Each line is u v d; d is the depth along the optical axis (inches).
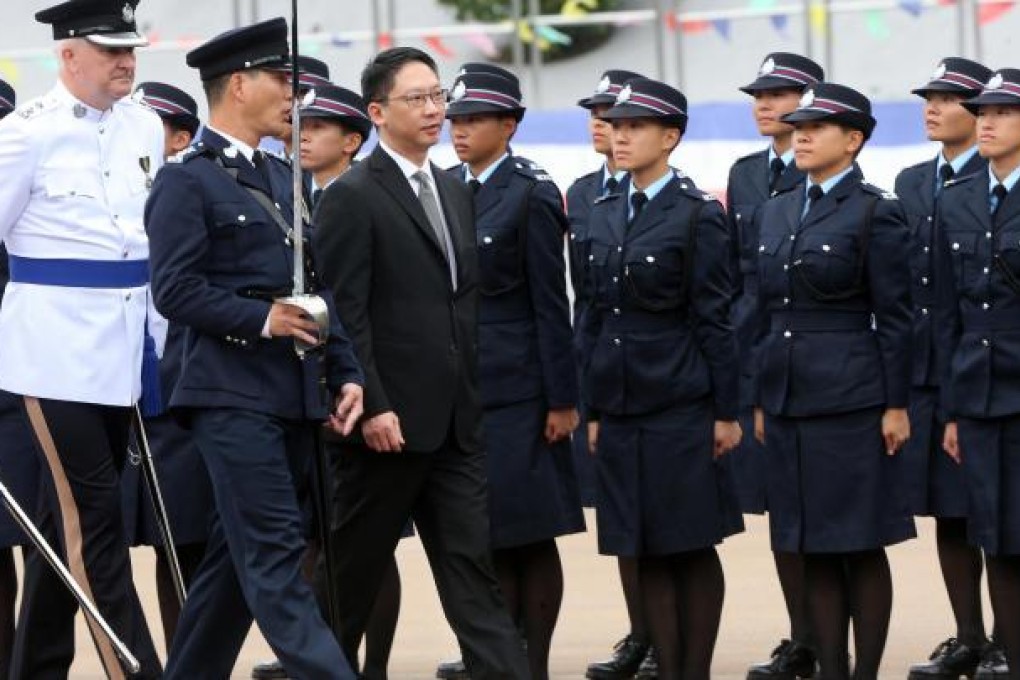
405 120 628.4
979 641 745.6
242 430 588.1
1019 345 685.9
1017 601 690.2
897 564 927.7
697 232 682.2
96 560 639.1
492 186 722.2
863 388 681.0
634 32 1197.7
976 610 748.6
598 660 771.4
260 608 582.6
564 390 718.5
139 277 649.6
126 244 645.3
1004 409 684.1
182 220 589.3
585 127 1076.5
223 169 597.0
